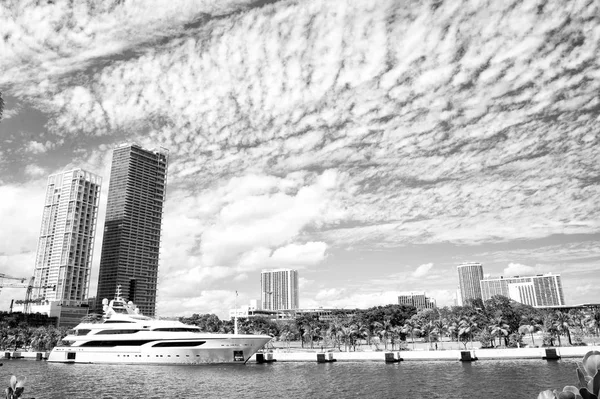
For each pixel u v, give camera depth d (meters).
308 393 56.94
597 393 4.34
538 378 61.19
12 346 159.62
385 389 57.50
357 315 146.12
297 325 151.75
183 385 65.75
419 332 135.62
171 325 92.69
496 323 107.19
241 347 90.06
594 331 123.75
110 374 79.06
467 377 65.12
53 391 61.72
